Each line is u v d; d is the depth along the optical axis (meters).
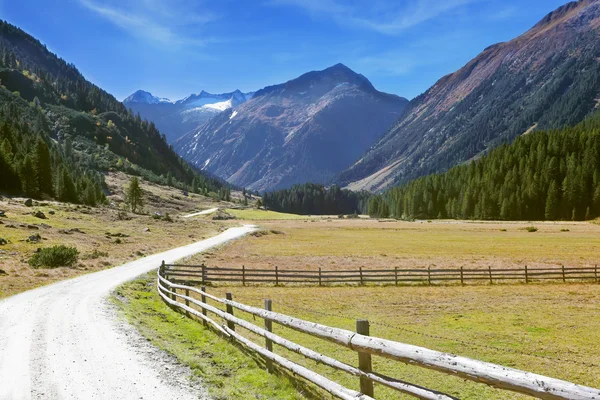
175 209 184.75
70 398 7.05
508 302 23.97
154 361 9.25
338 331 6.29
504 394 9.85
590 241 68.25
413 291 28.59
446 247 60.12
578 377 11.03
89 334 11.72
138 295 21.17
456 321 18.66
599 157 157.88
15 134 142.12
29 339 11.17
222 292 27.92
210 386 7.82
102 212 86.94
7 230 46.06
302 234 88.25
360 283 32.00
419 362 4.75
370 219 178.88
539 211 149.75
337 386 6.18
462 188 177.38
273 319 8.46
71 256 32.12
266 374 8.61
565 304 23.25
